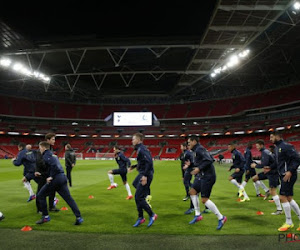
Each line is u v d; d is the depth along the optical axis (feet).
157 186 44.62
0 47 110.42
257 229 18.83
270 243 15.90
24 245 15.71
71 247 15.39
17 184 46.16
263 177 30.45
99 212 24.63
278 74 158.71
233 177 31.53
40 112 198.29
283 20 86.74
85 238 17.01
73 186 44.55
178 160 173.37
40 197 20.62
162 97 219.82
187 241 16.37
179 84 164.96
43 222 20.62
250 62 132.67
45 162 19.98
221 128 196.85
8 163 109.60
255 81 178.19
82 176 62.59
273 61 132.36
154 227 19.52
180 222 20.98
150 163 20.54
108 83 185.78
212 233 17.94
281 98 171.63
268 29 93.81
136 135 21.57
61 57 129.49
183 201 30.45
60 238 17.02
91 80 176.65
